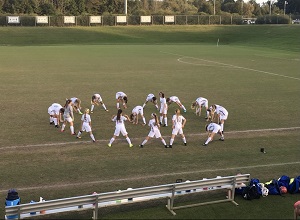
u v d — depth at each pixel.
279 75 37.38
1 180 12.64
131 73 37.78
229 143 16.95
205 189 11.05
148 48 67.31
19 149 15.66
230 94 27.92
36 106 23.20
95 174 13.27
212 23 95.88
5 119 20.14
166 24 92.94
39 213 9.62
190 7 152.75
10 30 78.19
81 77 34.78
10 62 45.19
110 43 75.88
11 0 100.31
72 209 9.88
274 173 13.68
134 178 13.00
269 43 74.00
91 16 88.50
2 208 10.74
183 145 16.55
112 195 9.99
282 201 11.35
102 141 16.84
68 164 14.16
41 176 13.03
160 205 11.09
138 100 25.52
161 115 19.86
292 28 82.56
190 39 82.44
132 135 17.77
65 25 87.19
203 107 23.53
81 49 64.06
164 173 13.48
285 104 24.83
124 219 10.25
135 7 121.31
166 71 39.50
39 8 102.31
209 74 37.75
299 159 15.12
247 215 10.52
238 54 57.91
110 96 26.62
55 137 17.30
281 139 17.66
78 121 20.17
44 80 32.81
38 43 73.50
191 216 10.45
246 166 14.29
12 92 27.44
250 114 22.08
